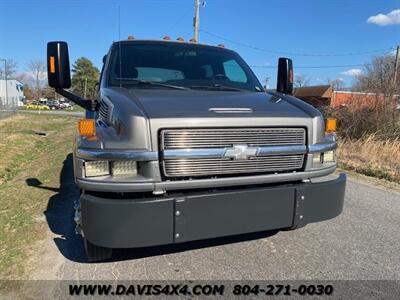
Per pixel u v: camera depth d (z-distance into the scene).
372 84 14.61
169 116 3.03
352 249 4.19
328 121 3.75
